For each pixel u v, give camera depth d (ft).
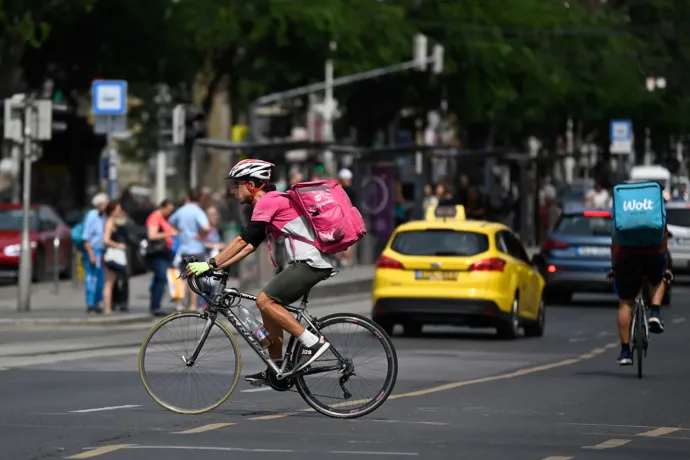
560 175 615.98
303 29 370.53
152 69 363.35
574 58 506.89
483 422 106.01
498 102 448.65
